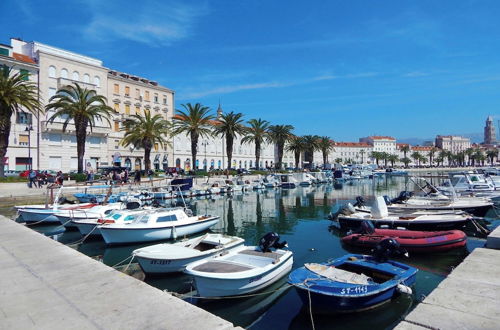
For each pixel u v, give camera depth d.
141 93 65.94
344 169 92.00
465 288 6.80
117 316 5.49
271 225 22.53
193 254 11.41
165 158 68.62
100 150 56.44
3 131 34.72
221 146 83.19
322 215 27.00
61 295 6.43
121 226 15.63
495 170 47.34
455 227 16.73
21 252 9.85
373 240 14.57
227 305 9.34
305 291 8.21
